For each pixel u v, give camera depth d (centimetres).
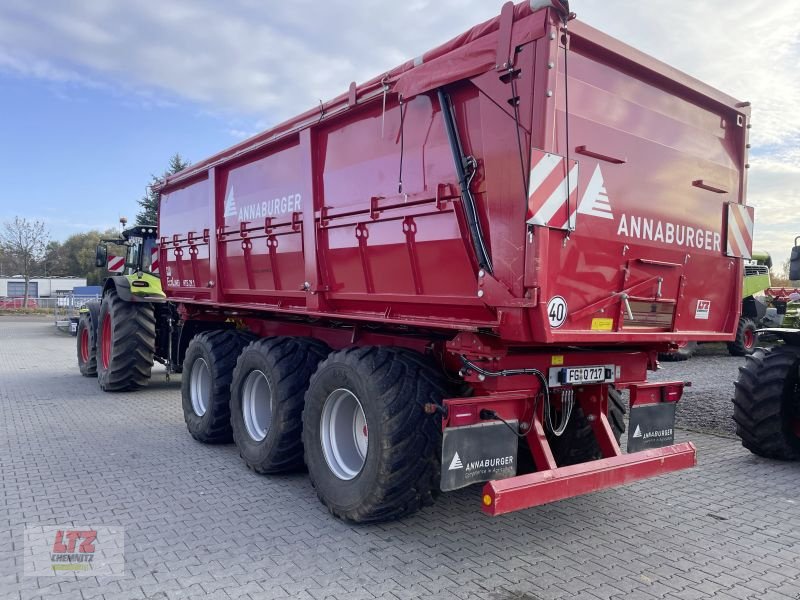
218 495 459
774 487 495
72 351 1644
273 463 487
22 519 407
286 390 482
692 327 418
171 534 383
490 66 325
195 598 303
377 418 370
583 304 338
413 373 382
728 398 868
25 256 4291
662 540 383
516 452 366
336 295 463
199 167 675
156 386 988
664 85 390
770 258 1520
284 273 532
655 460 388
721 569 343
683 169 401
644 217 372
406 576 328
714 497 468
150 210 3122
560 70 313
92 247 5978
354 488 389
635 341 372
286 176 520
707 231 421
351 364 397
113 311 885
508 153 316
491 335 338
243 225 592
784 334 571
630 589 317
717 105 429
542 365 375
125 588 313
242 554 354
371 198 411
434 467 376
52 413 761
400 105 392
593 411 420
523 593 311
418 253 379
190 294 746
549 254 313
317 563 343
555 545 373
